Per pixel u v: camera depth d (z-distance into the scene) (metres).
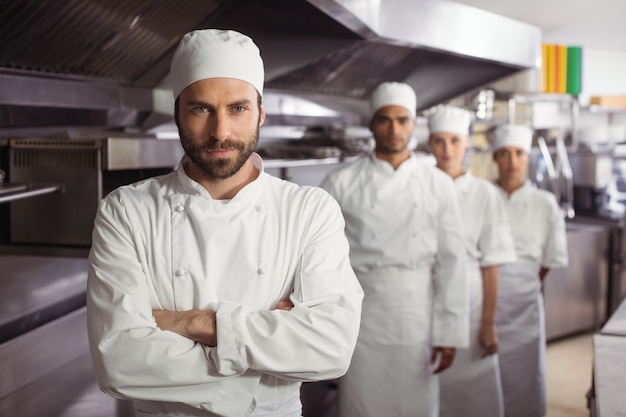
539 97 4.85
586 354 4.46
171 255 1.31
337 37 2.80
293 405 1.38
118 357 1.20
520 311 3.28
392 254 2.31
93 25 2.24
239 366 1.21
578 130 5.31
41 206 2.35
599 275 4.88
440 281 2.36
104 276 1.27
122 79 2.75
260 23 2.70
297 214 1.37
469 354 2.91
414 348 2.33
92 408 1.98
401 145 2.33
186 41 1.27
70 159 2.29
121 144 2.25
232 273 1.31
